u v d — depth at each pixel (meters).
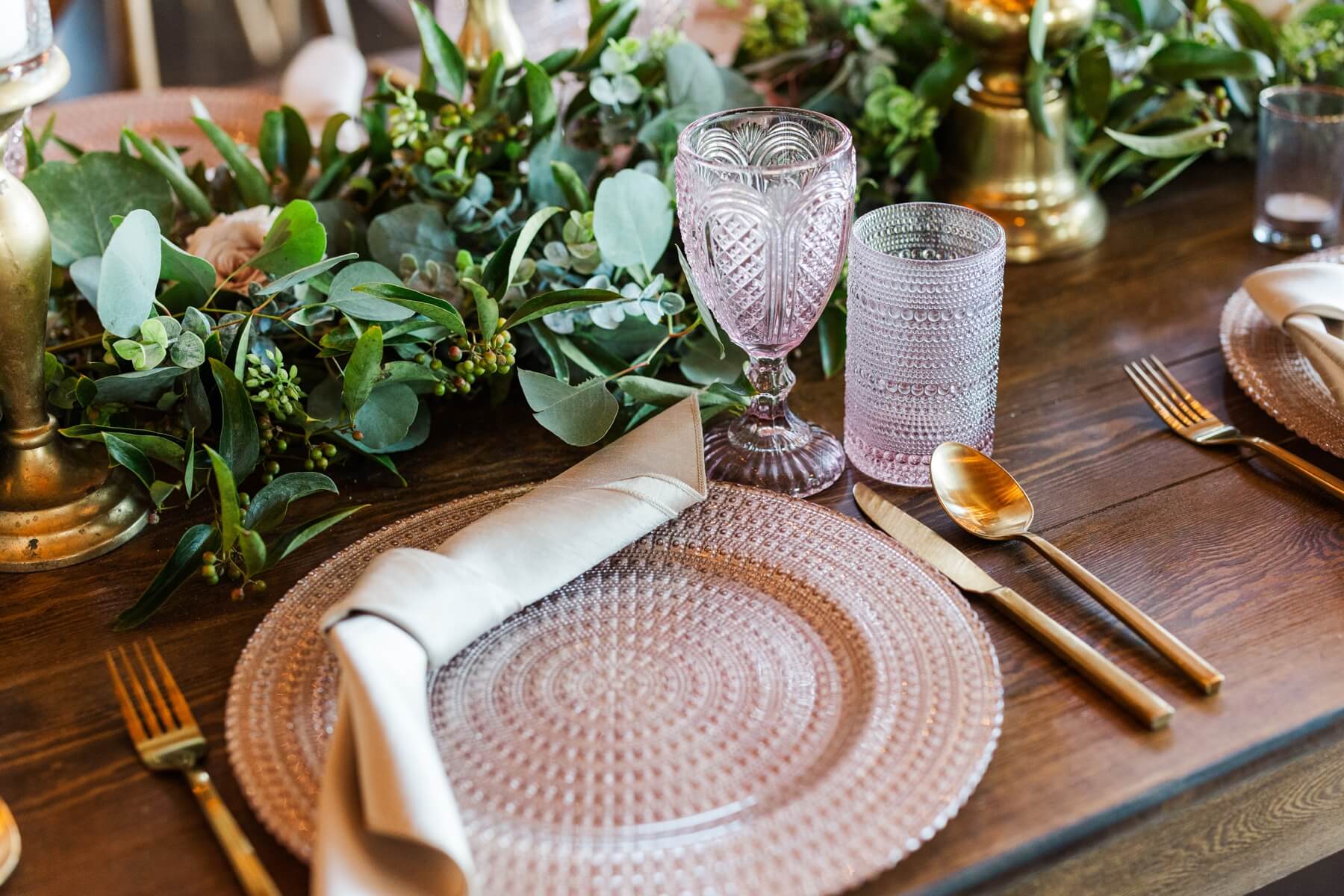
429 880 0.43
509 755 0.48
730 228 0.60
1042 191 0.91
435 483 0.69
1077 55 0.90
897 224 0.67
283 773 0.47
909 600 0.54
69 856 0.47
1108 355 0.79
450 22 1.18
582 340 0.74
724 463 0.67
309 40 2.82
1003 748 0.49
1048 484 0.67
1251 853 0.55
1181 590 0.58
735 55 1.02
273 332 0.72
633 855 0.44
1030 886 0.48
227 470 0.55
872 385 0.65
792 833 0.44
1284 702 0.51
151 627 0.58
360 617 0.50
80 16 2.42
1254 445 0.67
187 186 0.79
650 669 0.53
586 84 0.86
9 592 0.61
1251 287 0.72
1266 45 1.00
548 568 0.55
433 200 0.80
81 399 0.64
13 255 0.57
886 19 0.95
